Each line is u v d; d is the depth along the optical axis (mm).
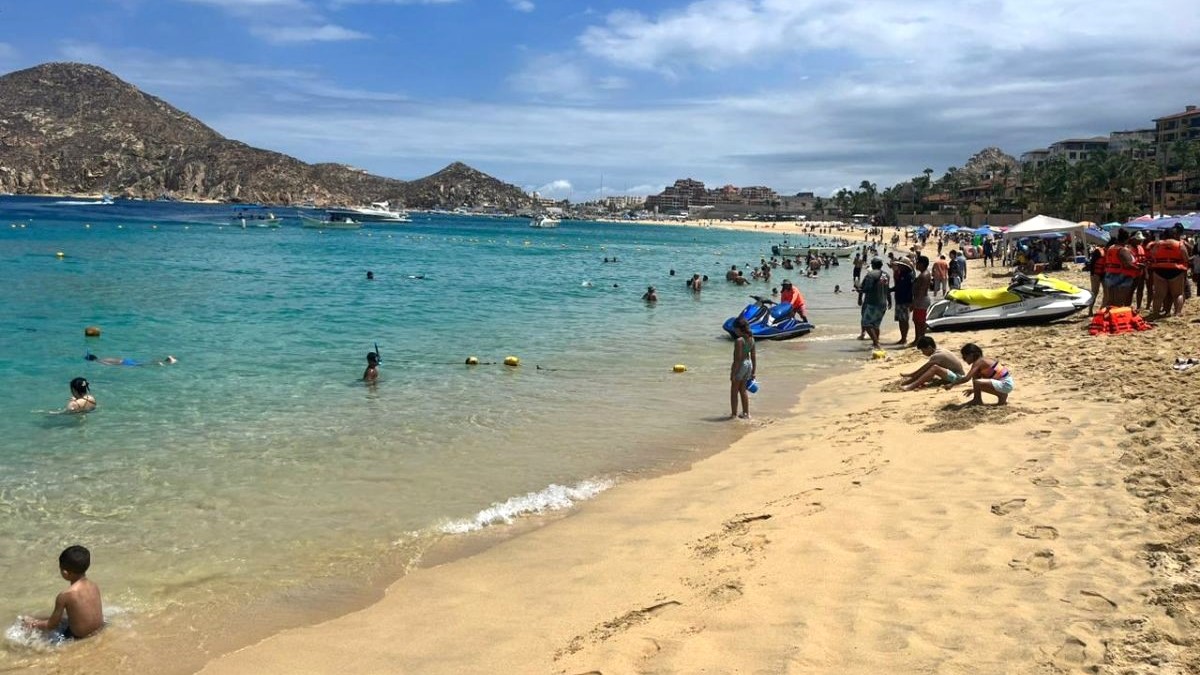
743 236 153875
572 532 7836
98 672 5434
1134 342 14844
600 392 14898
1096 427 9141
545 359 18656
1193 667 4242
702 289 40250
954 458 8812
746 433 11797
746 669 4770
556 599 6281
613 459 10469
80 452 10391
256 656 5582
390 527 8039
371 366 15539
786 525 7309
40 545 7484
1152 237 30031
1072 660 4441
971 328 20797
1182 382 10602
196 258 49781
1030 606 5117
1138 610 4875
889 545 6492
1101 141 159250
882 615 5266
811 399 14141
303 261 52062
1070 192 114375
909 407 12008
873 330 20297
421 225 172250
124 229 85688
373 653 5559
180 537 7707
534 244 99625
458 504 8719
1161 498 6547
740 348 12609
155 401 13391
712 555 6859
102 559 7184
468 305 30312
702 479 9469
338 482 9406
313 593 6586
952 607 5258
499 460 10383
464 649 5531
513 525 8117
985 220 137000
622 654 5145
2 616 6184
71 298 27328
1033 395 11531
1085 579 5379
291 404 13430
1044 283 20609
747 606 5660
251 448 10750
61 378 14938
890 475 8477
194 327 21953
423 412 13047
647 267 59062
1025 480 7676
